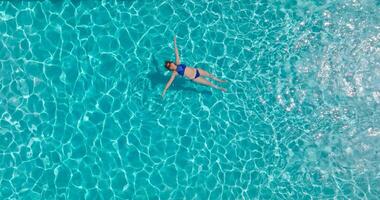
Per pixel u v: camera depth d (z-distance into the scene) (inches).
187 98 485.7
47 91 474.6
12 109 470.9
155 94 483.5
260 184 481.4
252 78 490.6
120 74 482.6
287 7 494.3
